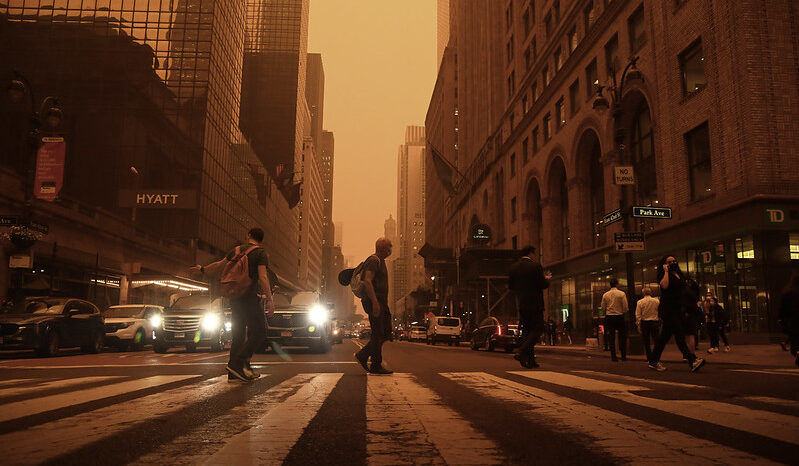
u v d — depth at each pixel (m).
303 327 15.64
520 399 4.67
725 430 3.30
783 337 16.31
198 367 8.83
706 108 20.08
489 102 58.00
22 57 43.19
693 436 3.13
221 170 52.47
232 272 6.08
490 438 3.11
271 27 125.38
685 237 21.08
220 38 50.72
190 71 47.00
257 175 74.50
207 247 49.00
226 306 19.50
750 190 17.67
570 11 35.31
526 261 8.95
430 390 5.31
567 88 34.91
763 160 17.55
